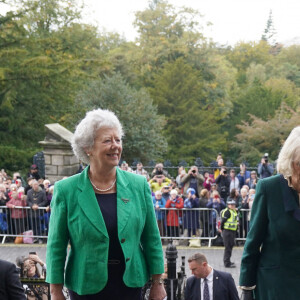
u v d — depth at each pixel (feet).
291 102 174.09
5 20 99.45
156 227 9.68
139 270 9.34
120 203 9.15
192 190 47.65
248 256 9.32
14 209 47.70
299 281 8.88
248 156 133.08
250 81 231.30
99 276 8.95
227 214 40.52
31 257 23.59
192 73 163.22
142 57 187.62
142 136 107.04
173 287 19.20
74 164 63.00
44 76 95.04
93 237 8.95
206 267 21.15
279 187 8.89
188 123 156.35
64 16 131.85
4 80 93.66
